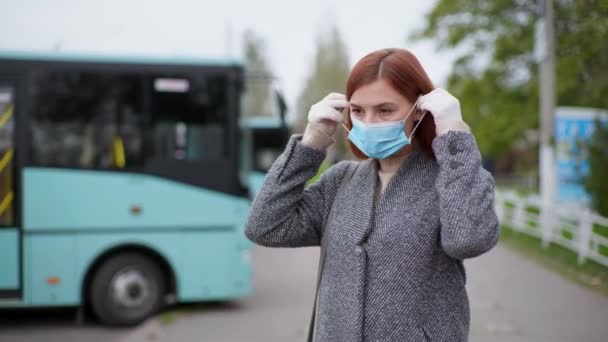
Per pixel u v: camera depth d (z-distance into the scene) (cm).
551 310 730
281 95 828
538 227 1333
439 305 204
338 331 209
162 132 759
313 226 237
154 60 765
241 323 730
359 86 220
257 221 230
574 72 1313
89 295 757
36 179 723
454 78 2270
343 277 210
